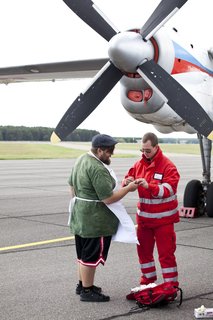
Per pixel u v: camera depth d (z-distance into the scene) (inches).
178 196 563.5
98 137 181.3
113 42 249.6
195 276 211.8
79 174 181.6
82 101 265.9
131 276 210.2
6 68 429.4
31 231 314.3
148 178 185.3
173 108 252.5
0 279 204.4
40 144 2308.1
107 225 179.9
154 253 253.1
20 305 173.3
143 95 274.2
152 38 264.5
